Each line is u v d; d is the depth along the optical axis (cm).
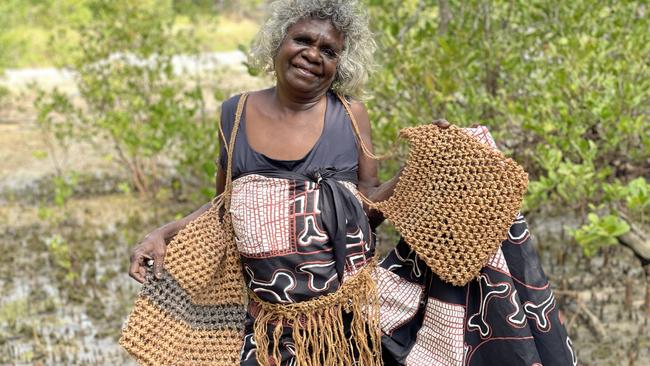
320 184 269
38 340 537
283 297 270
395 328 285
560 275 604
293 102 272
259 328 276
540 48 610
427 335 282
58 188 786
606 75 535
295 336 271
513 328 272
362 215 275
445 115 550
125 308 589
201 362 284
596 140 561
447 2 579
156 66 990
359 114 282
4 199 898
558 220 717
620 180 574
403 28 575
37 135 1185
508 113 532
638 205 469
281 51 267
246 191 272
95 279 650
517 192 267
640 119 496
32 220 820
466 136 270
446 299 277
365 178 287
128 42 945
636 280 586
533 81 561
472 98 538
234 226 275
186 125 782
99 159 1055
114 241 748
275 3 270
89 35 962
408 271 287
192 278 279
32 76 1648
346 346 275
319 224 267
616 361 468
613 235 438
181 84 941
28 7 1891
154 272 278
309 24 263
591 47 524
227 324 286
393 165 568
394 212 276
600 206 479
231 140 278
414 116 553
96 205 872
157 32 1019
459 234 269
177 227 284
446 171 270
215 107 1177
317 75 266
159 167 991
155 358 278
